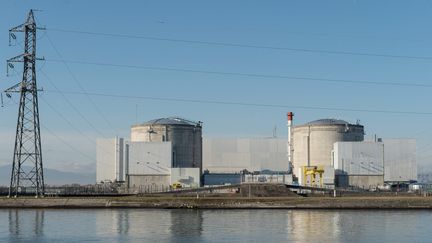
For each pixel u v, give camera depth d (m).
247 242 57.66
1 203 101.31
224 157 179.38
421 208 100.62
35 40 102.06
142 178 151.38
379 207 101.25
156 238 60.56
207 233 64.25
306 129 169.88
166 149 152.38
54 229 68.38
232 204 101.88
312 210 97.94
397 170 170.38
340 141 163.50
